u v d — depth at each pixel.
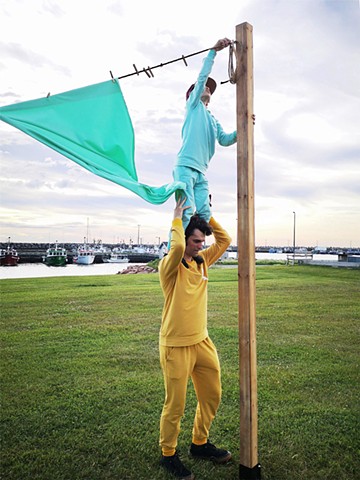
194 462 2.94
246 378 2.71
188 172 2.87
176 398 2.73
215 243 3.21
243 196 2.77
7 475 2.72
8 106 2.63
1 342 6.01
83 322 7.36
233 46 2.84
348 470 2.77
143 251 83.00
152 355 5.37
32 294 10.68
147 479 2.69
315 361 5.10
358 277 15.81
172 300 2.78
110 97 3.00
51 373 4.68
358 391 4.12
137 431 3.30
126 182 2.64
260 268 20.62
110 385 4.28
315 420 3.47
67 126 2.79
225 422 3.51
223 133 3.16
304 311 8.46
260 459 2.92
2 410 3.69
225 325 7.07
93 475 2.73
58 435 3.24
